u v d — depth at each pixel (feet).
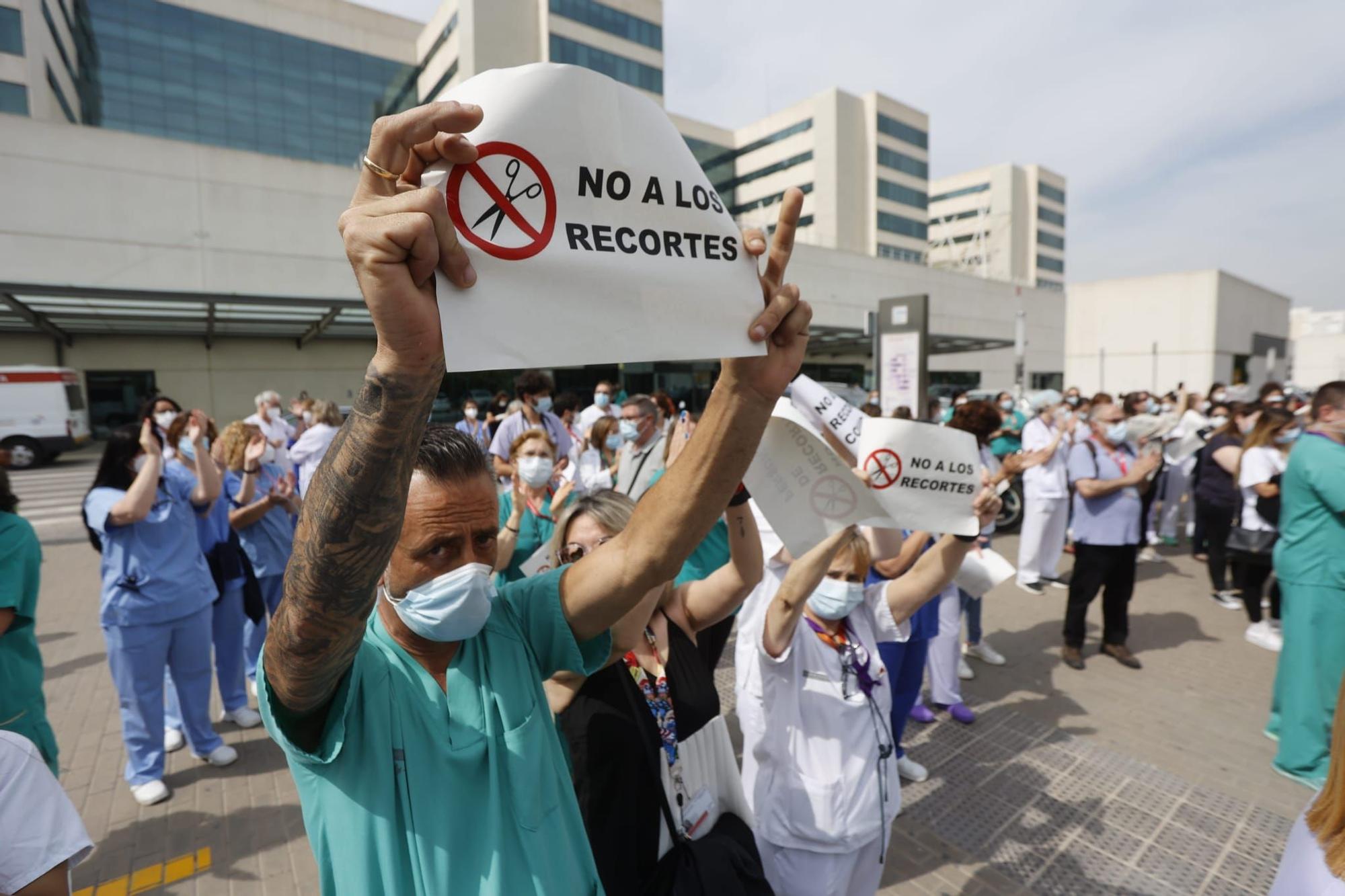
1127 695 13.79
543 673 3.84
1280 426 15.72
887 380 25.20
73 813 3.52
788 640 6.27
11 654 6.95
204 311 53.52
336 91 106.93
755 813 6.59
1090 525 14.83
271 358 69.77
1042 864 8.91
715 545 9.62
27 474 49.34
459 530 3.21
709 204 3.05
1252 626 16.84
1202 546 24.25
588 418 29.99
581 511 5.89
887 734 6.63
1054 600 20.02
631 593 3.62
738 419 3.40
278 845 9.36
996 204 212.02
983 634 17.35
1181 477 26.73
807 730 6.37
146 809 10.12
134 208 52.47
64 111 87.71
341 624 2.57
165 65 95.09
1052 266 227.20
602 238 2.69
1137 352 159.74
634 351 2.69
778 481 5.36
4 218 48.34
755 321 3.16
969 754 11.59
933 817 9.92
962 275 120.26
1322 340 213.25
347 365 73.15
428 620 3.10
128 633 10.02
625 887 4.66
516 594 3.95
